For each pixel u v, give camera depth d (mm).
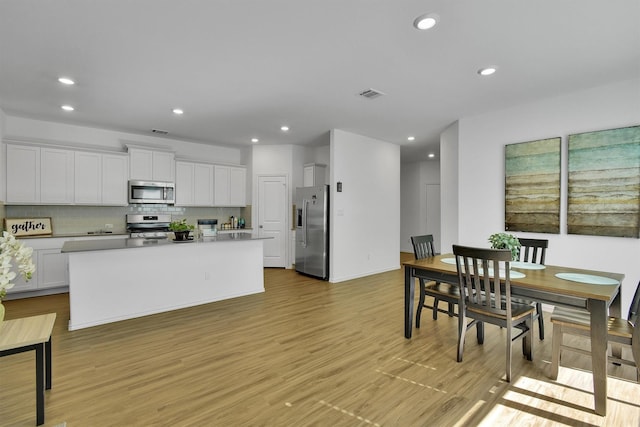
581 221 3336
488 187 4105
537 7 1994
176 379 2227
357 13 2070
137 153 5219
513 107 3883
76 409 1882
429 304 4062
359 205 5586
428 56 2652
